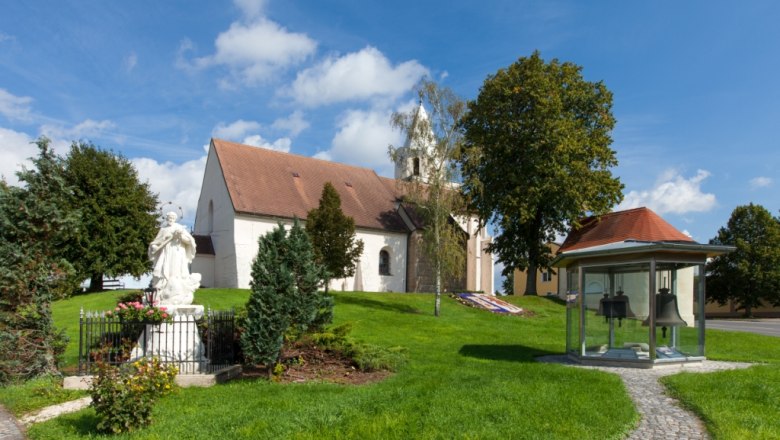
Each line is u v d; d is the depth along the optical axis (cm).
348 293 3634
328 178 4834
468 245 5250
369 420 856
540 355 1752
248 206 3994
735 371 1244
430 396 1022
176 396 1114
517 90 3744
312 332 1487
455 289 5053
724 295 6025
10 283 1418
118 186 4103
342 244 3400
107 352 1379
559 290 4212
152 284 1548
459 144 3170
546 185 3647
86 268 3950
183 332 1431
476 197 3900
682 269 1556
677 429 830
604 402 966
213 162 4325
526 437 771
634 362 1423
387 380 1266
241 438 802
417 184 3181
